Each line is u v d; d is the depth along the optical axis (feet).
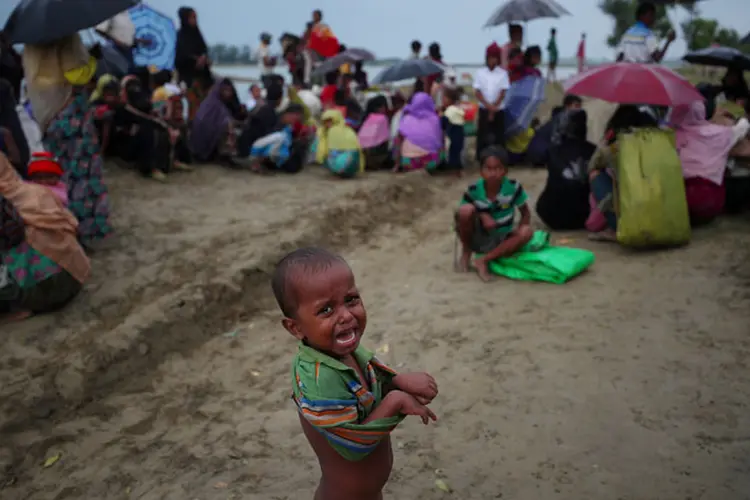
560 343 14.58
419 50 47.52
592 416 11.74
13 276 15.06
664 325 15.17
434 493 9.92
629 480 9.98
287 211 24.81
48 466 11.10
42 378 13.00
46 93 19.11
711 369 13.09
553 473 10.26
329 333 6.19
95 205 20.27
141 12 37.35
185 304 16.25
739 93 27.20
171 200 26.17
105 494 10.39
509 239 18.58
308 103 40.75
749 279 17.31
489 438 11.28
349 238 23.66
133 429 12.10
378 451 7.04
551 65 62.23
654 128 20.12
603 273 18.70
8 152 19.51
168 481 10.62
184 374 14.16
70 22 17.97
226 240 21.13
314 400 6.30
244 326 16.63
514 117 35.86
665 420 11.49
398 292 18.35
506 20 38.24
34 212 15.23
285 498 10.03
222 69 77.05
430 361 14.17
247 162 35.32
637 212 19.51
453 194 31.53
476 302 17.17
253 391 13.42
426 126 33.94
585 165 22.48
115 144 29.73
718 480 9.87
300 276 6.16
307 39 55.67
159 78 35.06
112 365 13.87
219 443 11.60
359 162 31.83
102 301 16.44
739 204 23.09
